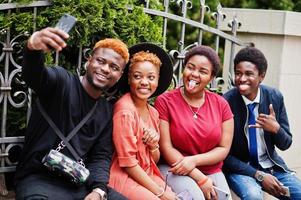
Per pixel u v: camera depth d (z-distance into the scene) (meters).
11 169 3.85
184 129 3.93
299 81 4.84
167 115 3.96
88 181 3.54
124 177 3.68
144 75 3.77
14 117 3.93
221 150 4.01
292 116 4.85
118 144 3.67
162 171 3.97
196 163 3.91
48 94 3.51
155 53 3.89
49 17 3.80
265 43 4.77
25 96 3.84
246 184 4.10
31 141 3.54
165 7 4.23
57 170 3.44
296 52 4.79
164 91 3.98
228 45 4.83
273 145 4.27
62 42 3.27
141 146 3.77
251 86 4.13
